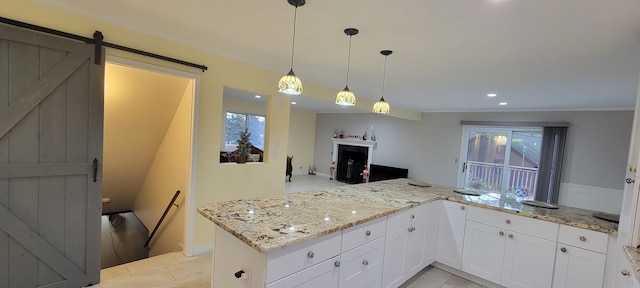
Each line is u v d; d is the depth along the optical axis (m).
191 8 2.00
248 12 2.02
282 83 2.14
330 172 9.42
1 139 1.87
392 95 5.11
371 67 3.29
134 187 4.87
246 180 3.43
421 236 2.62
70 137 2.11
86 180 2.21
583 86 3.54
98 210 2.29
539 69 2.94
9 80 1.87
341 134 9.17
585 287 2.11
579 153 5.31
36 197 2.03
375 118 8.36
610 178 5.03
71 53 2.07
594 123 5.17
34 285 2.07
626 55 2.38
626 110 4.88
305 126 9.69
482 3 1.69
